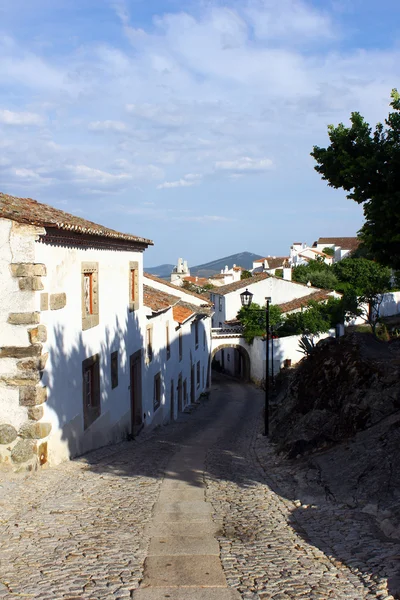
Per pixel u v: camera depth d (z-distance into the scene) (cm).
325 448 1401
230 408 3412
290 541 753
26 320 1139
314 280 5359
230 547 722
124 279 1805
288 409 1988
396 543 716
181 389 3086
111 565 645
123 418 1794
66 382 1295
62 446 1275
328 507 948
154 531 798
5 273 1141
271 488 1154
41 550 697
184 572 625
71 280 1329
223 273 9194
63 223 1202
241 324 4762
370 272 4922
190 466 1417
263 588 577
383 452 1088
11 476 1109
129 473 1252
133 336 1919
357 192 1045
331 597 552
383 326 4116
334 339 1925
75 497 993
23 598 545
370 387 1489
